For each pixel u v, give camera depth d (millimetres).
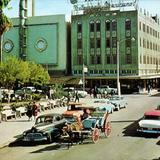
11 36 75750
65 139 22875
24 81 57156
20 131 25594
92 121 22203
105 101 37781
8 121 30422
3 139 22891
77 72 73750
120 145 20969
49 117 23375
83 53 73438
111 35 71875
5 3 15914
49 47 74000
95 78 72062
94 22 72688
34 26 74688
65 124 23875
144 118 24375
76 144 21531
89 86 73875
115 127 27391
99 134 23688
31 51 75000
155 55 87625
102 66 72312
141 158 17781
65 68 73312
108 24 72125
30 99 48531
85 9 73875
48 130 22031
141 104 46594
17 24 75500
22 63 56125
